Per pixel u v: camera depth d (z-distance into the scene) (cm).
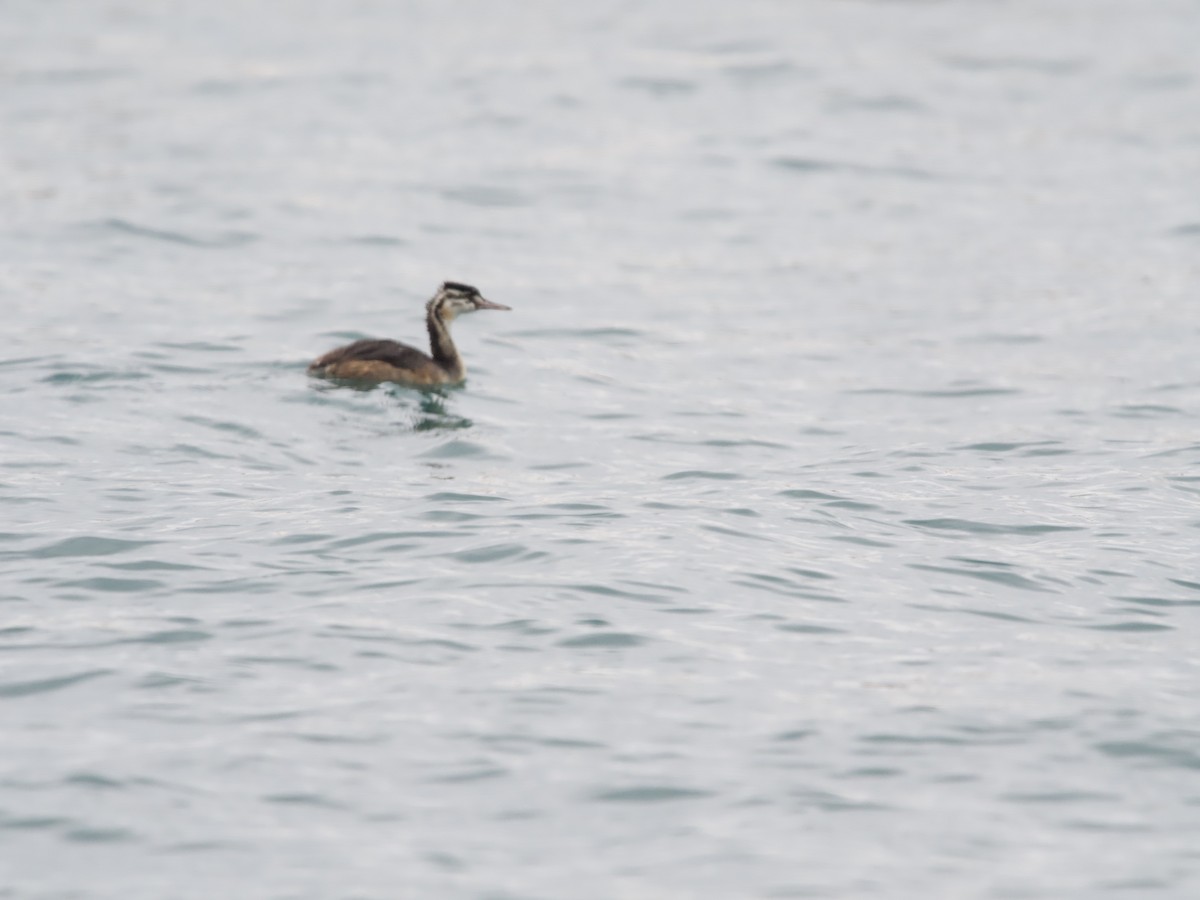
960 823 1078
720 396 2241
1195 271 2909
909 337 2556
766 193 3488
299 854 1030
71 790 1097
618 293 2797
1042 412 2159
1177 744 1186
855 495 1778
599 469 1875
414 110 4125
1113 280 2864
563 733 1186
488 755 1153
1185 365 2378
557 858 1030
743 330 2594
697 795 1105
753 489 1795
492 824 1067
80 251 2906
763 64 4650
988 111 4194
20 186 3341
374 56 4725
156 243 2984
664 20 5269
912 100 4291
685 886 1001
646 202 3406
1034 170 3669
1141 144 3881
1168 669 1318
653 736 1184
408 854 1031
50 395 2078
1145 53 4816
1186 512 1730
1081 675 1302
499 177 3553
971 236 3175
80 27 5075
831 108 4200
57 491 1725
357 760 1143
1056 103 4272
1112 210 3341
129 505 1686
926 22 5247
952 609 1442
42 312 2512
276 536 1594
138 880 1002
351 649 1322
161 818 1067
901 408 2189
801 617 1412
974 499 1773
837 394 2259
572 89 4359
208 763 1135
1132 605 1461
